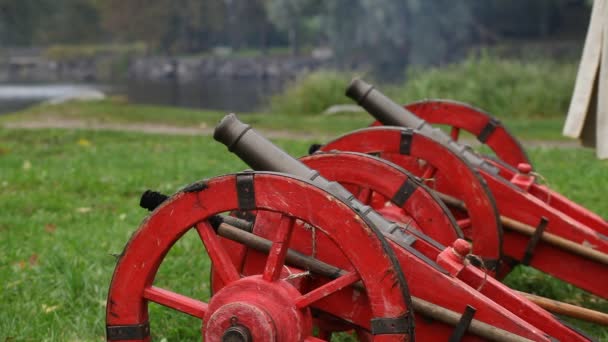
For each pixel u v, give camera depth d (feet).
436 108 21.06
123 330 12.05
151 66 314.96
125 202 31.24
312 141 51.37
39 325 16.84
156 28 343.87
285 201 10.84
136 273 11.84
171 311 17.57
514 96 72.90
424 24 208.95
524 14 228.22
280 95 86.74
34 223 26.99
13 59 335.26
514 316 11.52
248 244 12.79
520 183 18.48
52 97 150.41
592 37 18.93
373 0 208.74
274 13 287.28
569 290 20.03
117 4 346.54
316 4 268.82
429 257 12.82
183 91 192.65
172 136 56.18
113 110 75.41
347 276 11.00
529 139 54.44
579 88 19.29
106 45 365.20
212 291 13.50
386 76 204.44
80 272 19.77
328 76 84.17
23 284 19.81
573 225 16.94
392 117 18.53
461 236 14.23
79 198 32.27
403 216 16.06
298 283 12.44
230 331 11.09
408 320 10.46
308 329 11.40
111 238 24.40
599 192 31.71
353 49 225.15
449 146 17.21
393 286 10.44
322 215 10.68
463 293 11.69
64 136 55.26
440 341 12.00
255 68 296.92
